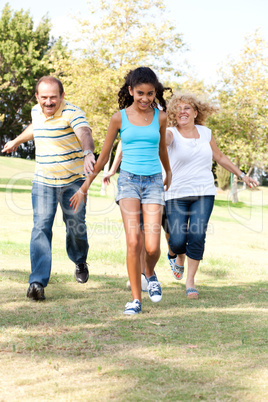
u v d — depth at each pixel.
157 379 2.21
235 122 22.20
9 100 43.28
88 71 20.86
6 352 2.58
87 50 21.02
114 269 6.09
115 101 19.81
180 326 3.19
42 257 3.94
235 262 7.18
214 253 8.29
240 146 21.09
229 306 3.92
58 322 3.20
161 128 3.80
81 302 3.87
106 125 19.86
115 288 4.59
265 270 6.55
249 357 2.54
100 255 6.99
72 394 2.03
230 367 2.38
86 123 3.96
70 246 4.40
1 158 25.95
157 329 3.08
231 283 5.32
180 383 2.16
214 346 2.73
